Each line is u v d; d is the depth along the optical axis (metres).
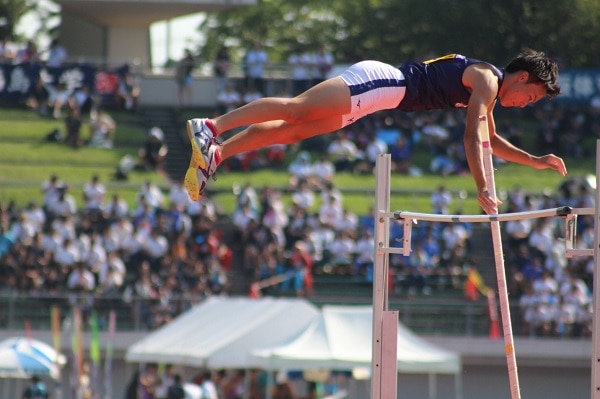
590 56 56.81
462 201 38.88
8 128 43.28
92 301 31.12
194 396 26.45
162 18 49.09
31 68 44.94
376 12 59.31
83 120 44.53
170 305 31.12
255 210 35.16
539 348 31.95
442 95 9.34
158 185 39.06
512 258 33.84
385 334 9.43
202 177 9.08
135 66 46.75
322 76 45.06
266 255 32.94
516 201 34.97
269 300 27.14
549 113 45.03
